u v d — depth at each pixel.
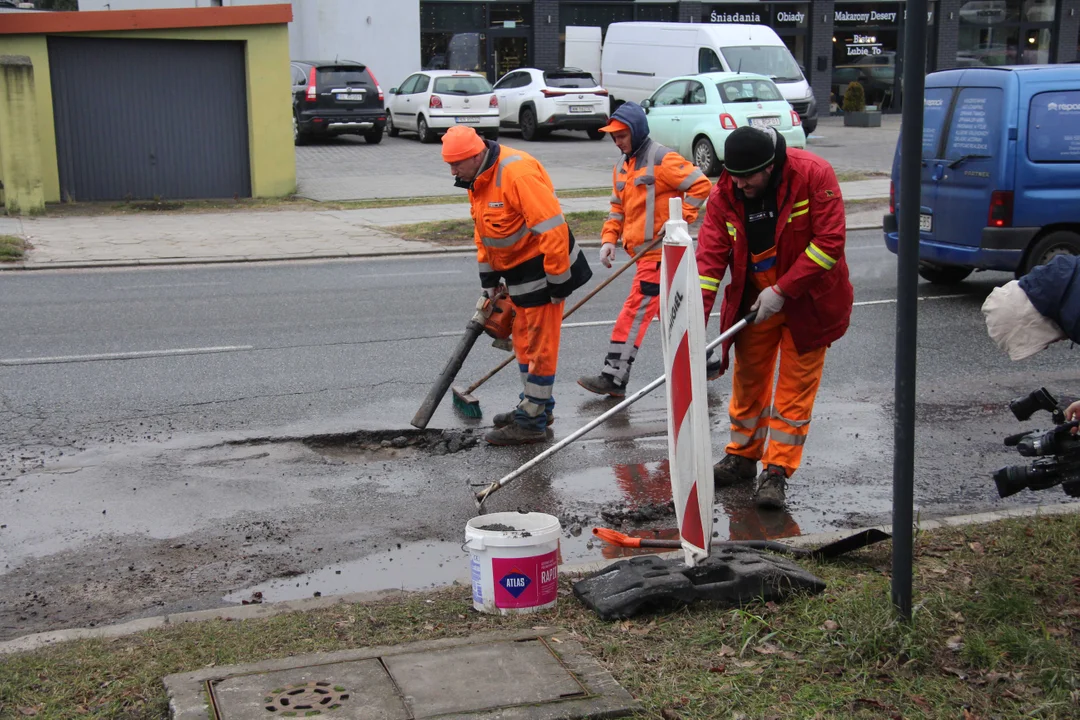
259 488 5.89
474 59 32.88
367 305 10.77
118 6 30.06
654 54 27.61
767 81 21.33
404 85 28.36
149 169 18.31
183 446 6.52
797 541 4.87
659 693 3.38
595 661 3.54
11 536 5.20
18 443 6.54
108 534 5.23
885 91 35.91
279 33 18.34
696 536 3.99
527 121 27.69
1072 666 3.49
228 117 18.58
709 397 7.77
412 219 16.66
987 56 36.25
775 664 3.57
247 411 7.21
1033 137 9.95
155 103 18.12
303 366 8.38
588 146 26.53
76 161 17.92
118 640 3.82
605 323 10.05
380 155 24.88
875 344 9.14
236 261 13.56
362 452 6.55
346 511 5.57
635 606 3.91
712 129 20.69
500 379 8.11
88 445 6.52
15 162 16.45
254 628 3.91
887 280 12.00
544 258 6.20
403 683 3.38
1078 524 4.83
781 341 5.57
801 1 34.59
